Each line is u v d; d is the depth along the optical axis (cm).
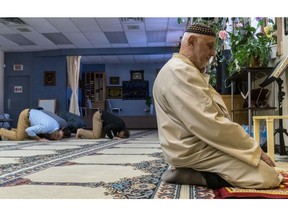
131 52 1209
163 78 189
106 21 895
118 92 1503
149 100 1456
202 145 178
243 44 446
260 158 174
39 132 630
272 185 169
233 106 493
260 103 398
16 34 1007
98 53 1212
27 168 266
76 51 1212
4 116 1126
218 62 569
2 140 669
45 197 162
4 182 203
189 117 174
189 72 180
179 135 182
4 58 1236
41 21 887
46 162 305
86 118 1264
